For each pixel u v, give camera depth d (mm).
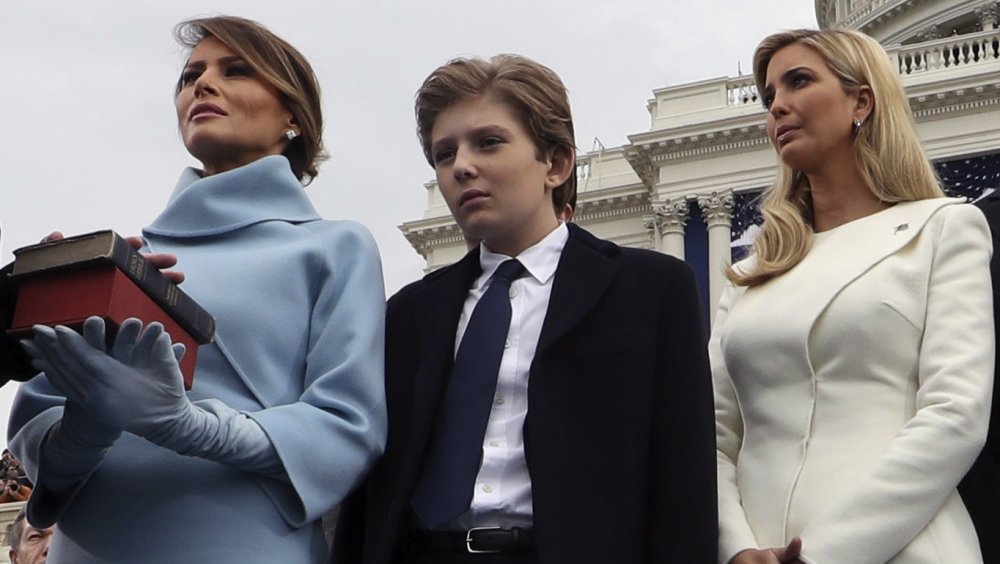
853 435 2742
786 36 3260
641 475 2559
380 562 2584
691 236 28812
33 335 2119
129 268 2143
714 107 29375
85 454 2357
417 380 2783
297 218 2855
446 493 2604
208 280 2646
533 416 2594
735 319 3062
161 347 2152
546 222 2945
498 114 2850
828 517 2564
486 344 2766
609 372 2637
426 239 33781
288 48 3047
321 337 2676
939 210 2943
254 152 2965
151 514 2420
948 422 2609
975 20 43281
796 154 3148
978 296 2803
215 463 2484
